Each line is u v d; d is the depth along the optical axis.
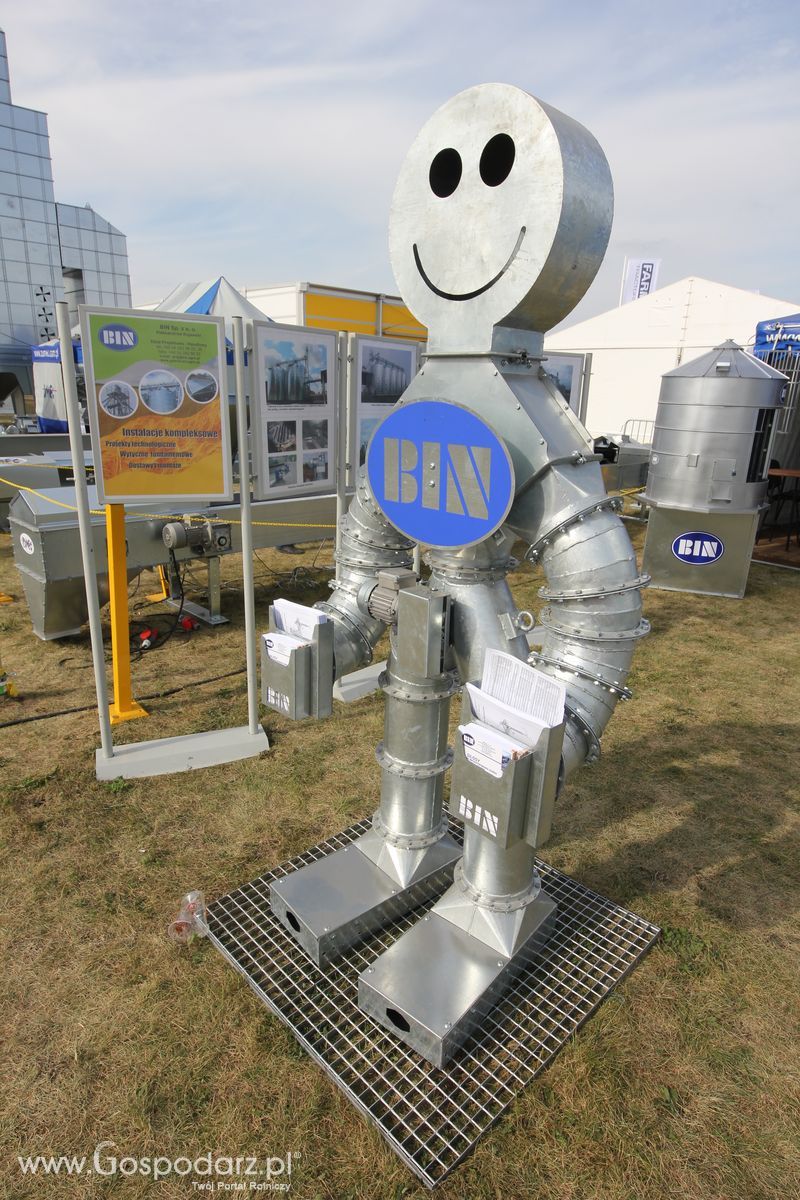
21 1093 2.00
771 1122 1.98
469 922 2.38
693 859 3.13
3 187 27.69
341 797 3.48
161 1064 2.09
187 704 4.41
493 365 2.12
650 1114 1.99
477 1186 1.79
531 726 1.88
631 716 4.54
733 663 5.47
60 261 30.28
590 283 2.14
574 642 2.16
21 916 2.65
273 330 3.84
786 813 3.50
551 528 2.10
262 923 2.63
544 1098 2.02
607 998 2.37
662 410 7.10
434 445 2.21
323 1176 1.81
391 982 2.19
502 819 1.92
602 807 3.50
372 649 2.84
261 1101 1.99
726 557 7.20
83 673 4.85
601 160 2.02
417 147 2.17
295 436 4.16
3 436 9.98
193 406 3.35
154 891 2.81
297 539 6.05
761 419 6.75
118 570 3.96
